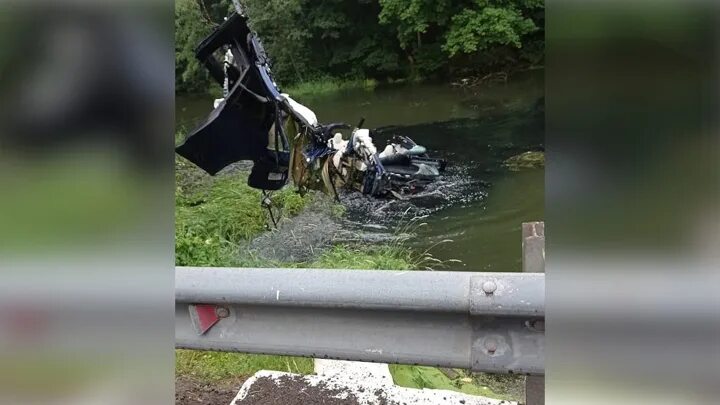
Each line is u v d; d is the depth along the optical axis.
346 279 1.79
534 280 1.67
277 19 30.02
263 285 1.85
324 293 1.79
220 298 1.88
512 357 1.73
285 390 2.63
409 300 1.73
